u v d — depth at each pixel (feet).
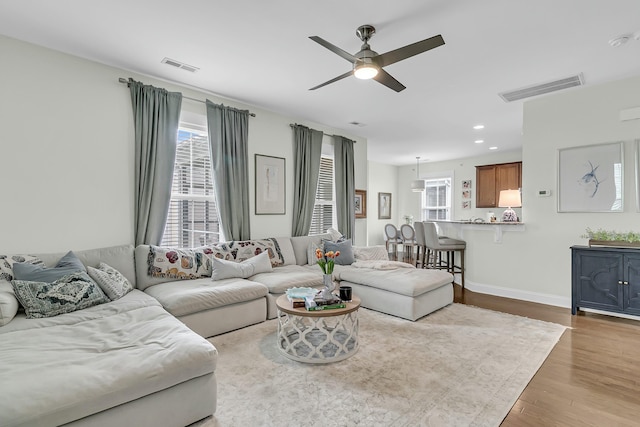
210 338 9.41
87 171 10.02
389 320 11.09
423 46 7.00
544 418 5.86
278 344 8.73
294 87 12.24
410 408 6.12
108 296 8.57
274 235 15.26
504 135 19.53
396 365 7.82
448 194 28.76
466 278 16.38
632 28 8.13
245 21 7.95
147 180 11.06
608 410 6.11
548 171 13.08
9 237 8.77
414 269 13.42
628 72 10.77
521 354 8.44
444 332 9.97
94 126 10.14
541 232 13.34
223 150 13.17
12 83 8.79
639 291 10.36
